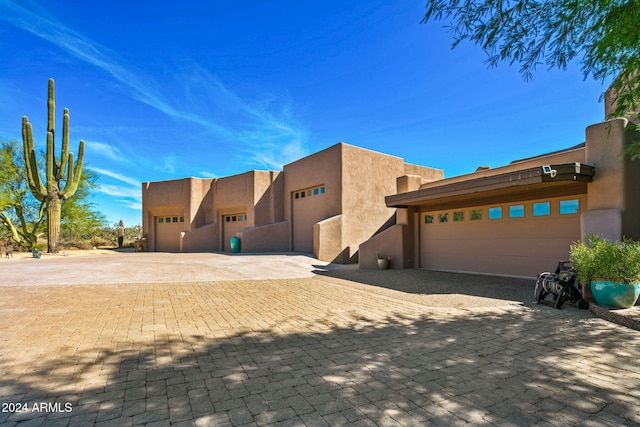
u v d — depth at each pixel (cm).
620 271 598
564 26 434
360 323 588
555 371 373
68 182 2402
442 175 2327
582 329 528
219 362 408
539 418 280
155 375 370
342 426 270
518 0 402
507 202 1046
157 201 2791
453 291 858
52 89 2320
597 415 284
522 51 466
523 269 1006
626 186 721
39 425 271
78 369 384
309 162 1988
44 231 2977
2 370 379
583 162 866
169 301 788
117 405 304
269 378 362
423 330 538
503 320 587
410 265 1352
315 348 459
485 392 327
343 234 1730
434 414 288
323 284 1052
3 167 2605
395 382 351
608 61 473
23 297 820
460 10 418
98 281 1096
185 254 2261
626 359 405
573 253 673
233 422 276
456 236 1206
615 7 388
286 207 2227
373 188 1872
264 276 1246
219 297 841
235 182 2461
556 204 930
